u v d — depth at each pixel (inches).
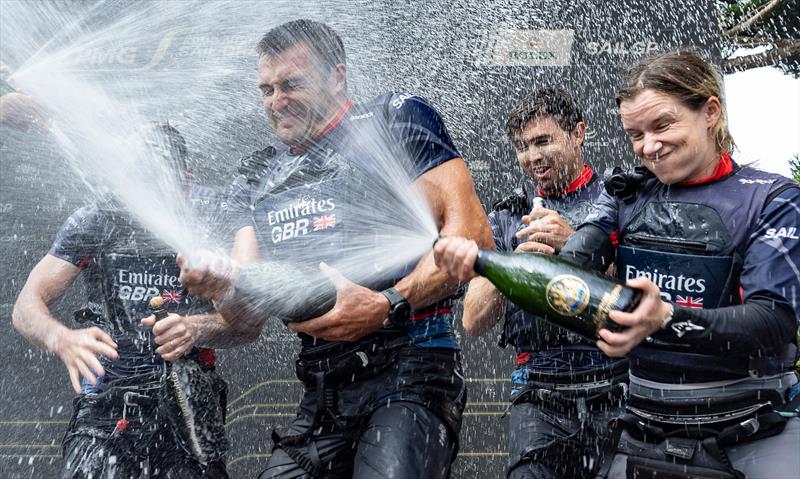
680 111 90.3
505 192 205.0
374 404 104.7
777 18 310.0
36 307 132.3
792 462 88.9
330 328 98.0
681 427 93.3
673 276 93.1
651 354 93.8
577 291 81.0
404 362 105.3
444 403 105.3
